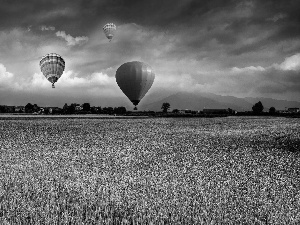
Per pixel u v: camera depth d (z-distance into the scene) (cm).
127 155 2022
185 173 1404
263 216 847
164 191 1053
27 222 792
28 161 1675
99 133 3925
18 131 4075
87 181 1197
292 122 7450
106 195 1015
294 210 876
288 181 1277
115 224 815
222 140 3153
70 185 1127
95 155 2005
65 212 836
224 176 1359
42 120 7225
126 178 1250
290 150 2406
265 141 3080
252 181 1260
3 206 889
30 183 1155
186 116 11656
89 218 830
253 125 6069
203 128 5069
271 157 1953
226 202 942
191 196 1009
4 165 1529
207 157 1952
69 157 1878
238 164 1691
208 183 1182
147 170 1463
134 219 837
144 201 934
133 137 3409
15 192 1010
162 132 4191
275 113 15762
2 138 3111
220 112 16338
